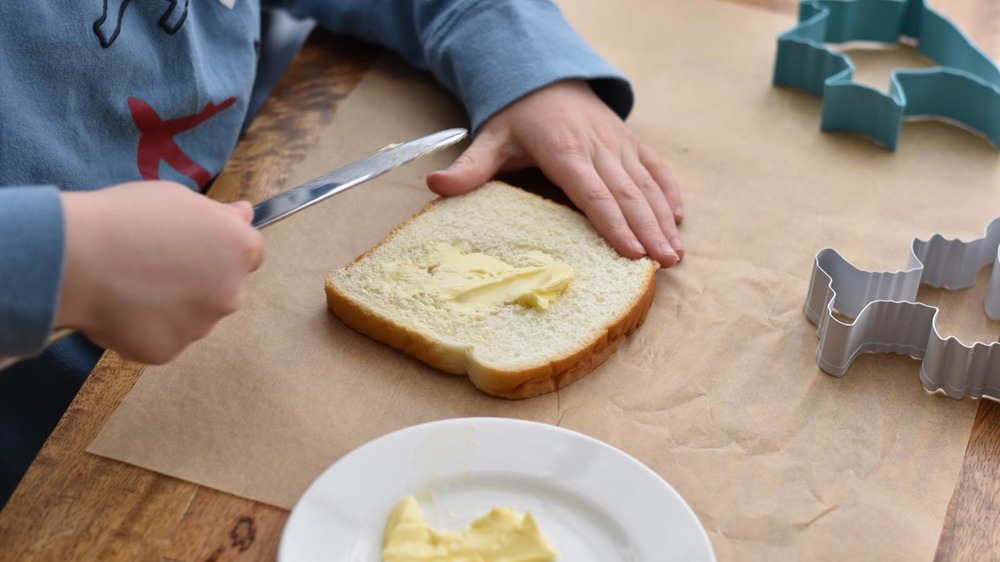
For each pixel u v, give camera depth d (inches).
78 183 24.3
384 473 18.8
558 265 23.0
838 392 21.3
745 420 20.7
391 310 21.8
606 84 28.1
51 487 18.9
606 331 21.6
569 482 18.8
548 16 28.6
